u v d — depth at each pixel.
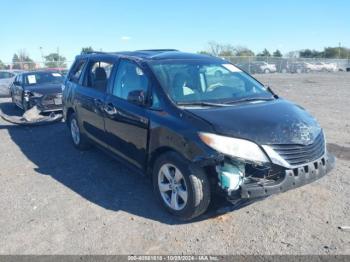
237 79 5.50
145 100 4.79
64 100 7.53
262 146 3.88
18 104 13.05
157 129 4.45
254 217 4.30
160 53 5.76
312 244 3.73
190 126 4.09
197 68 5.30
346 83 22.45
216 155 3.83
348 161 6.11
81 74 6.93
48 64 35.44
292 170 3.97
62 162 6.58
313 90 17.75
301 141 4.07
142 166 4.90
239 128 3.96
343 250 3.62
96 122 6.06
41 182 5.63
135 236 3.98
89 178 5.73
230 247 3.72
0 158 6.97
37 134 8.90
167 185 4.41
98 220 4.36
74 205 4.78
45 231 4.14
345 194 4.83
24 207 4.77
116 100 5.40
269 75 36.97
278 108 4.61
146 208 4.63
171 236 3.96
